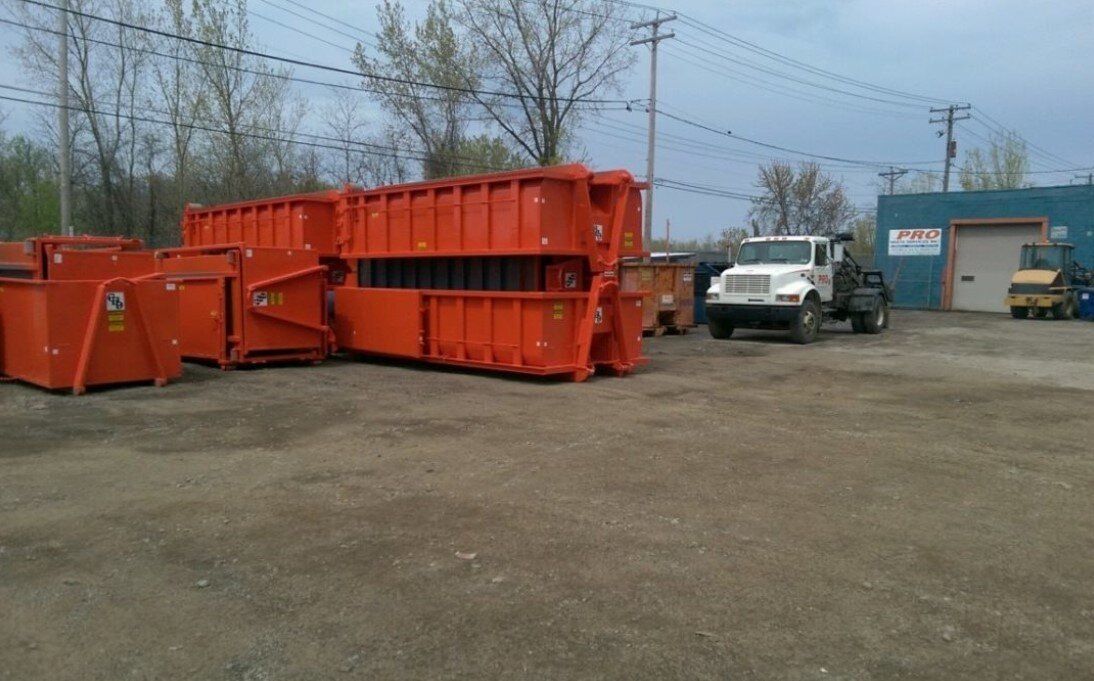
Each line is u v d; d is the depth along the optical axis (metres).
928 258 36.97
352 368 13.89
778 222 55.41
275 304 13.55
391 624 4.05
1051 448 8.05
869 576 4.70
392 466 7.09
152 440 8.11
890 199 37.94
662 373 13.38
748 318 19.38
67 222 24.64
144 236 32.28
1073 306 29.33
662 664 3.66
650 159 34.91
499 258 12.41
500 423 8.98
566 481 6.63
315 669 3.62
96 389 11.20
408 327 13.53
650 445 7.95
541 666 3.64
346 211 15.01
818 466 7.21
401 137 36.16
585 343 12.17
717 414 9.67
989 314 32.94
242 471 6.91
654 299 20.95
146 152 31.97
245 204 17.06
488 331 12.48
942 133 54.31
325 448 7.76
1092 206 32.44
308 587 4.50
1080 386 12.28
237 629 4.01
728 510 5.90
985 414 9.88
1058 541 5.33
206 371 13.21
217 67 31.19
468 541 5.22
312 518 5.67
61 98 24.84
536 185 11.49
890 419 9.50
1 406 9.95
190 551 5.05
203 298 13.56
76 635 3.96
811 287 19.09
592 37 38.09
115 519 5.66
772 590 4.48
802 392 11.49
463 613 4.18
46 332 10.62
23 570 4.76
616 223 12.36
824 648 3.82
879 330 22.30
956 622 4.11
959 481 6.77
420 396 10.82
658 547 5.13
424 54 35.50
